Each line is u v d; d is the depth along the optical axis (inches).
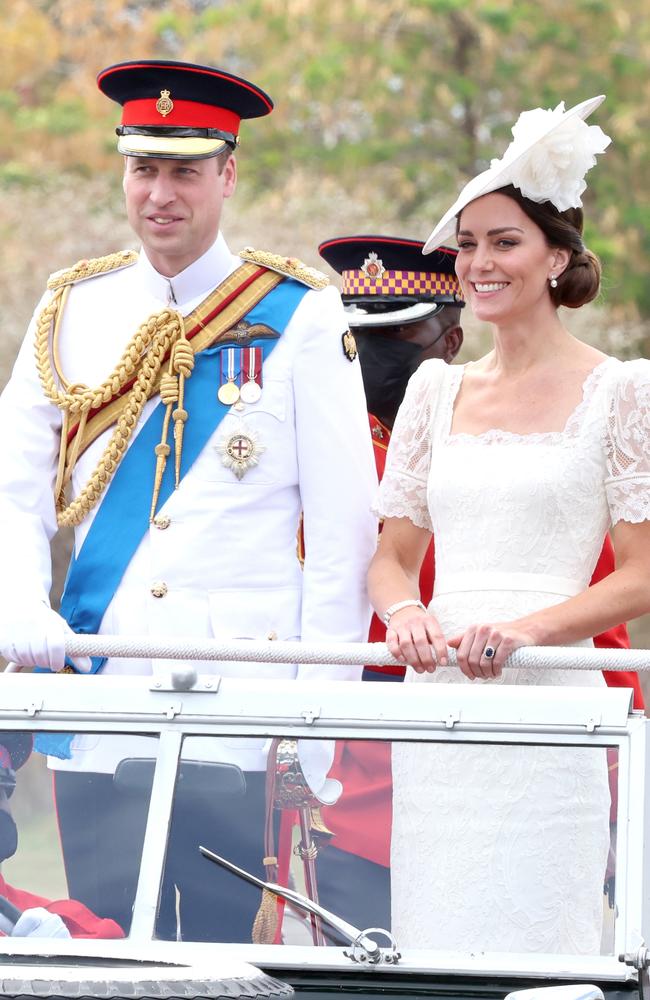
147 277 652.1
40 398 650.8
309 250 2800.2
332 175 3004.4
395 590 598.2
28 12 3169.3
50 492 649.0
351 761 510.0
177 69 636.1
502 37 3006.9
